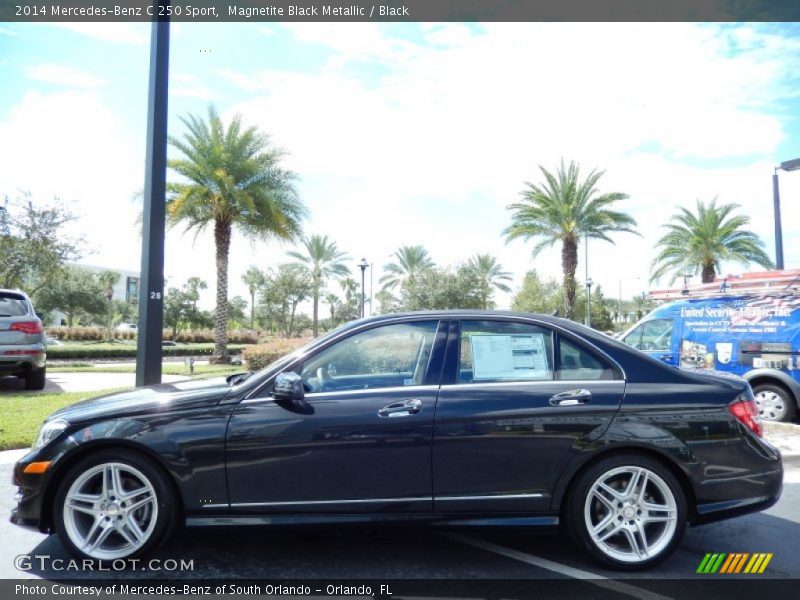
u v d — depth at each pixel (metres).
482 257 43.19
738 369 8.97
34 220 21.20
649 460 3.67
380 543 4.12
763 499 3.71
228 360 22.75
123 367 18.89
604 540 3.67
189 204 21.44
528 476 3.64
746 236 28.78
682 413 3.68
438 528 3.65
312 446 3.59
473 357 3.88
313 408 3.65
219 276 22.64
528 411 3.65
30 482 3.60
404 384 3.82
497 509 3.64
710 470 3.65
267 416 3.63
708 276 29.50
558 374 3.84
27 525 3.62
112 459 3.61
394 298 37.41
